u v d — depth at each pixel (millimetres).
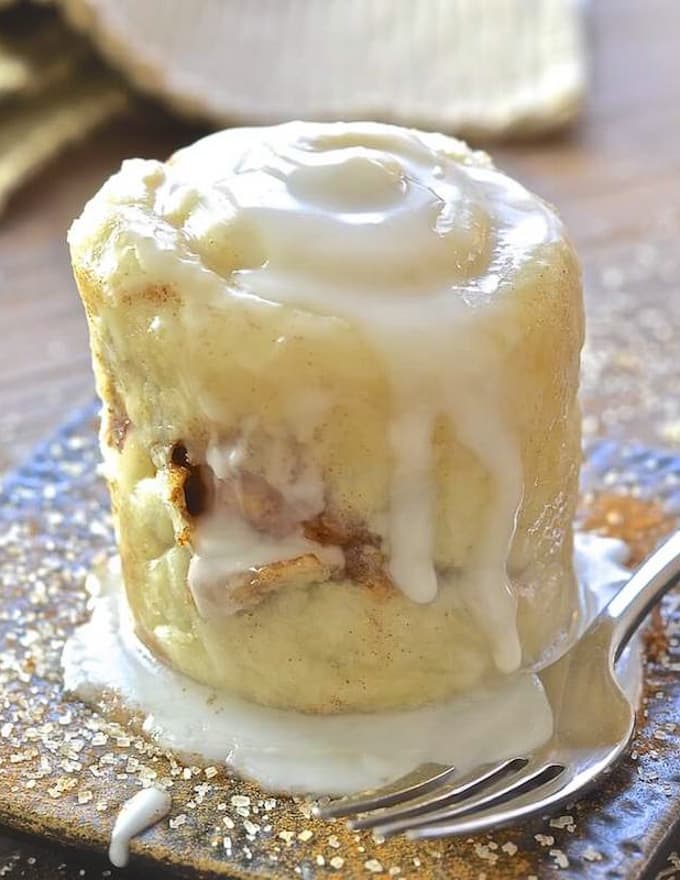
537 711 374
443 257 363
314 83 708
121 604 405
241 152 380
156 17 696
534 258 370
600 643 387
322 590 368
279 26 739
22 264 589
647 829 355
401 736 372
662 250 609
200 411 360
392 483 360
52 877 361
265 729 375
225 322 354
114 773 368
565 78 733
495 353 358
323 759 369
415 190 372
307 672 374
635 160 698
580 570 413
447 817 350
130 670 388
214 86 686
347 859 351
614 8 911
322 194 367
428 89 718
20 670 392
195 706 380
